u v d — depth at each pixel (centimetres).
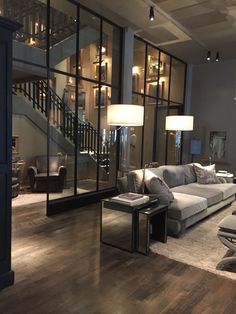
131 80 602
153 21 526
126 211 320
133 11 489
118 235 329
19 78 534
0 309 210
